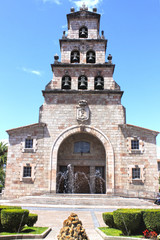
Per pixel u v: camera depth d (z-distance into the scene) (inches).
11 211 459.8
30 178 1105.4
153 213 461.4
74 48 1331.2
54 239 424.5
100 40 1334.9
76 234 347.3
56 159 1133.1
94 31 1371.8
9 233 446.6
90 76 1270.9
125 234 451.8
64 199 937.5
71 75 1272.1
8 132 1158.3
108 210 757.3
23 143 1148.5
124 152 1137.4
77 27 1381.6
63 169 1223.5
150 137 1154.7
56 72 1277.1
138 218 455.8
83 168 1230.9
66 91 1223.5
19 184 1101.1
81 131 1171.9
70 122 1189.7
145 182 1100.5
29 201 908.6
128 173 1111.0
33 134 1162.6
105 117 1192.2
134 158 1128.8
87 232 488.1
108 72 1273.4
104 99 1219.9
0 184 1959.9
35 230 478.9
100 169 1224.2
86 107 1205.7
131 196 1064.2
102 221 597.3
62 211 730.2
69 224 359.3
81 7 1422.2
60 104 1216.2
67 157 1231.5
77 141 1256.2
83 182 1211.9
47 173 1113.4
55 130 1177.4
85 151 1243.8
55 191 1090.7
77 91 1221.7
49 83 1256.2
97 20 1393.9
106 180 1107.3
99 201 915.4
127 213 451.2
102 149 1240.2
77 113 1197.7
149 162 1123.9
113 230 488.1
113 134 1165.7
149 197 1067.9
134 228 451.2
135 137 1154.7
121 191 1085.1
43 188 1095.0
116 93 1221.7
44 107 1211.2
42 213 693.3
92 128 1176.2
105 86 1250.0
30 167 1126.4
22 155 1134.4
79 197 993.5
